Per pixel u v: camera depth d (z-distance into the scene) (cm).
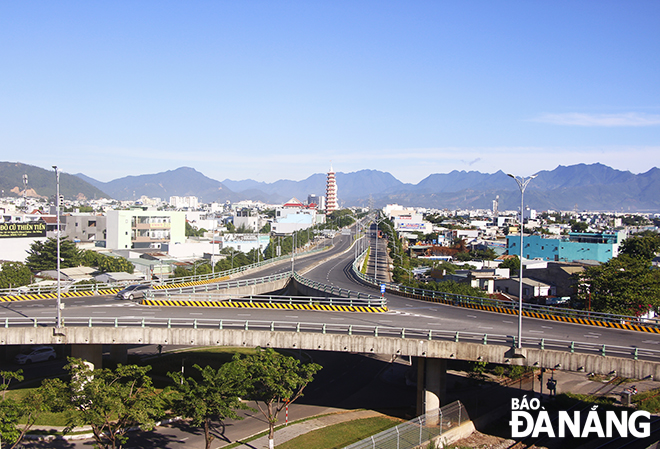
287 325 4312
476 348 3722
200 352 5912
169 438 3619
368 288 7531
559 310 5100
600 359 3400
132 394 3050
